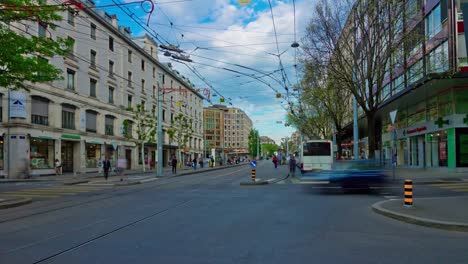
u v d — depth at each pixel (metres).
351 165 16.12
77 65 36.09
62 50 15.21
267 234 7.49
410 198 10.17
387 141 37.88
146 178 28.39
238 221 8.93
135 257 5.86
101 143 40.47
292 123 51.28
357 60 22.44
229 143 149.25
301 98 31.27
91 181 25.39
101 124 40.62
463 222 8.04
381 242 6.85
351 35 22.42
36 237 7.37
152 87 54.28
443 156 25.41
